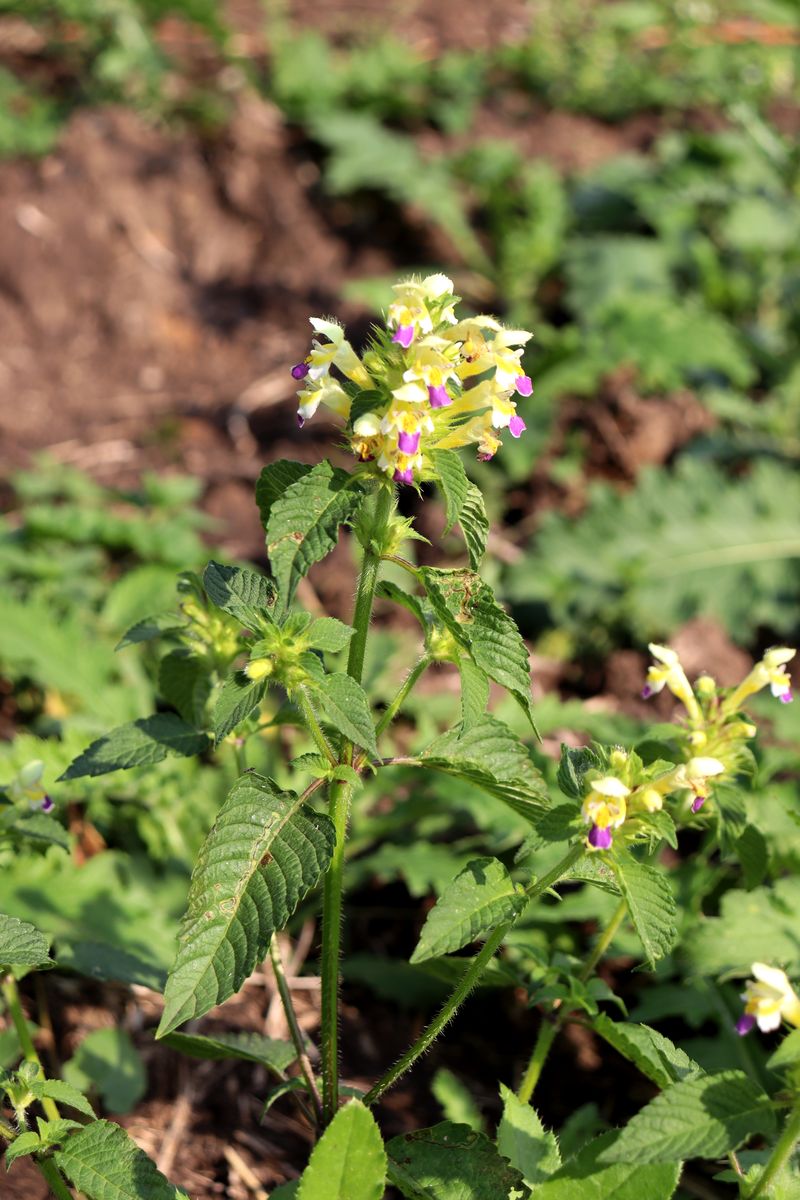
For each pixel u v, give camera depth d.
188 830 1.28
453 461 1.02
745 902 1.19
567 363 1.89
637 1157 0.98
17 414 1.96
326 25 3.02
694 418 1.97
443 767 1.06
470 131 2.61
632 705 1.57
